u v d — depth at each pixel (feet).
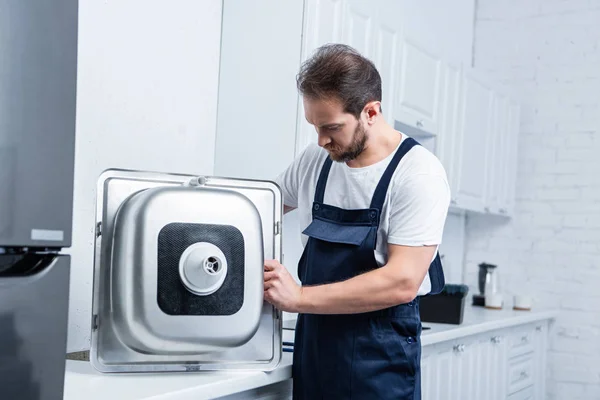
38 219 3.48
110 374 5.28
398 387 5.91
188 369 5.37
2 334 3.36
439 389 9.55
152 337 4.94
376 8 9.48
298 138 8.27
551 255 14.24
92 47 7.18
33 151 3.45
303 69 5.52
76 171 7.02
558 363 14.12
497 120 13.65
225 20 8.84
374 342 5.86
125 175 5.22
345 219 6.03
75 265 7.03
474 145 12.81
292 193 6.68
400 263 5.59
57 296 3.59
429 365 9.20
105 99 7.34
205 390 5.06
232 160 8.69
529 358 13.23
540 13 14.57
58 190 3.59
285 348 6.97
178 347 5.06
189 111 8.43
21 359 3.43
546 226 14.32
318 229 6.12
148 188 5.29
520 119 14.71
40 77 3.49
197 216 5.07
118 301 4.95
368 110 5.64
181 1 8.27
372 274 5.57
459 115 12.23
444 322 10.37
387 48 9.81
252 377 5.52
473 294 14.25
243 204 5.28
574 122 14.19
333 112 5.40
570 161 14.17
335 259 6.01
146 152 7.85
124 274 4.93
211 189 5.21
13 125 3.35
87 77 7.13
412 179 5.77
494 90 13.52
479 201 13.08
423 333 8.95
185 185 5.43
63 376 3.62
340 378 5.88
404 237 5.68
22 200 3.40
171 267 4.95
